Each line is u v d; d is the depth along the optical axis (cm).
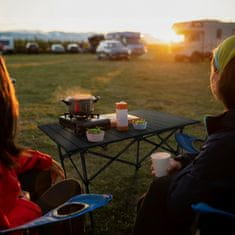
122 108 275
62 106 748
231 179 123
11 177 138
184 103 795
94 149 452
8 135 138
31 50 3522
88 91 982
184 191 130
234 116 129
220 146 125
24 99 845
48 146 469
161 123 303
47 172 202
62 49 3653
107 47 2345
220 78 133
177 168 200
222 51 133
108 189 337
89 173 380
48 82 1192
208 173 125
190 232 140
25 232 148
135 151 449
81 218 180
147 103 802
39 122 602
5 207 136
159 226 162
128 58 2352
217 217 132
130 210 295
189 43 2058
